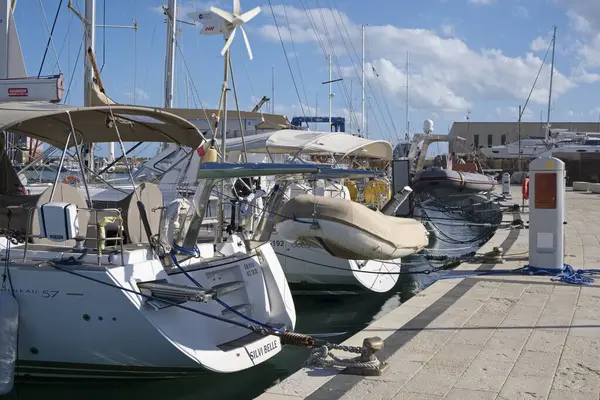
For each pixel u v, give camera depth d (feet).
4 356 18.97
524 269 32.99
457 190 88.53
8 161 26.91
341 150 40.27
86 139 28.12
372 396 15.57
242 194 35.55
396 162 63.82
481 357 18.62
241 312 21.85
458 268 34.81
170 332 18.69
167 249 20.35
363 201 55.01
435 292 28.17
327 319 32.19
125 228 21.77
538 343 19.99
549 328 21.76
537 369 17.47
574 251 41.06
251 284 22.81
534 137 209.05
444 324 22.45
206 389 20.86
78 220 20.90
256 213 27.61
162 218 20.38
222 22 24.67
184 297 18.20
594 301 25.96
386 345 19.95
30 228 21.25
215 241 23.89
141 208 20.57
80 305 18.76
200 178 19.86
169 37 53.67
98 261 19.03
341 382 16.61
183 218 20.88
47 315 19.10
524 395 15.49
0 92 24.35
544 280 30.76
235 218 26.40
